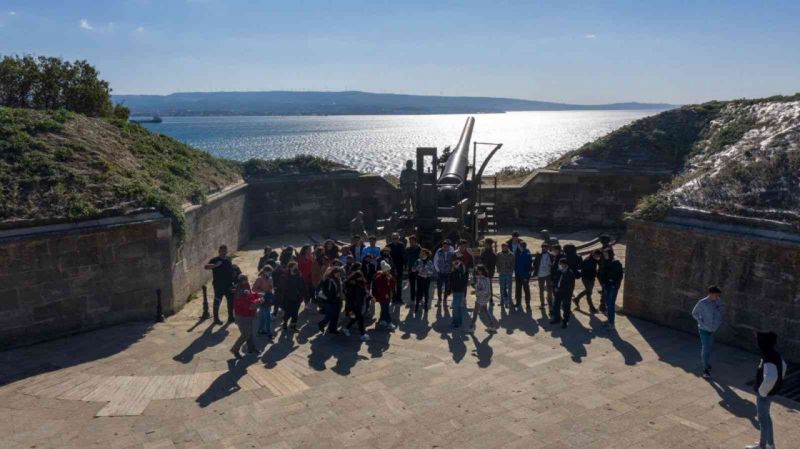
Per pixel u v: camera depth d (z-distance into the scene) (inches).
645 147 880.9
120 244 474.3
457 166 692.1
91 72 1030.4
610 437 294.2
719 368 385.4
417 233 625.6
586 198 871.7
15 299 423.8
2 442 284.8
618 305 537.0
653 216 479.5
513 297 565.3
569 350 420.2
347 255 529.7
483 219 724.7
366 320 490.6
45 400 332.8
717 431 301.4
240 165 872.3
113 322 476.4
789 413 323.6
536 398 339.0
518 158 3602.4
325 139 5777.6
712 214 444.1
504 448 283.1
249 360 398.3
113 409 321.7
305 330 466.0
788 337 394.0
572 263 515.2
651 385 358.0
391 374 374.6
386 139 5826.8
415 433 297.6
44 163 498.3
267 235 858.8
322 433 297.1
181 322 488.7
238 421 309.1
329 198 885.8
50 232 437.4
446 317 500.4
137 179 552.1
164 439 289.9
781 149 492.7
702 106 929.5
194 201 609.0
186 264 561.0
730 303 426.3
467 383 360.5
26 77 964.6
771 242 398.3
